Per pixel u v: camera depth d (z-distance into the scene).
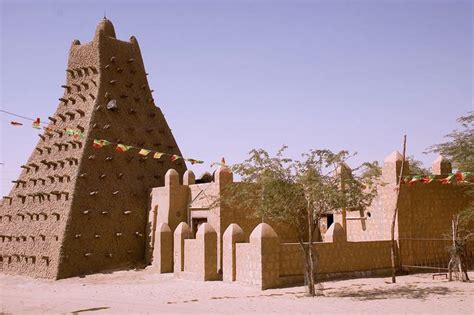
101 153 32.09
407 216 23.95
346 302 16.22
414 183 24.48
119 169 32.62
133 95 35.66
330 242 21.69
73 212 29.83
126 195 32.12
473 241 26.23
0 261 34.22
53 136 34.78
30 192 34.28
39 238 31.28
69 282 27.27
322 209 18.12
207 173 34.16
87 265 29.61
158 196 31.06
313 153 17.95
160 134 36.22
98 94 33.44
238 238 21.44
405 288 18.81
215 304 16.59
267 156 18.08
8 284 28.17
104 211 30.86
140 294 19.92
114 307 16.64
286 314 14.39
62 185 31.50
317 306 15.59
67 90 36.06
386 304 15.70
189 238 25.14
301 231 18.39
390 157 24.42
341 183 18.19
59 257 28.81
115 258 30.69
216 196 25.31
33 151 35.97
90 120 32.41
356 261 22.16
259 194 18.33
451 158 26.33
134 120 34.97
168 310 15.65
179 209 29.58
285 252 20.31
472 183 24.31
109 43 35.44
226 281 21.53
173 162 36.09
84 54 35.69
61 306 17.39
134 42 37.12
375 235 24.83
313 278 17.77
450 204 25.64
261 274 19.41
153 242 30.69
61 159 32.53
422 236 24.28
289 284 20.02
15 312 16.34
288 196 17.64
